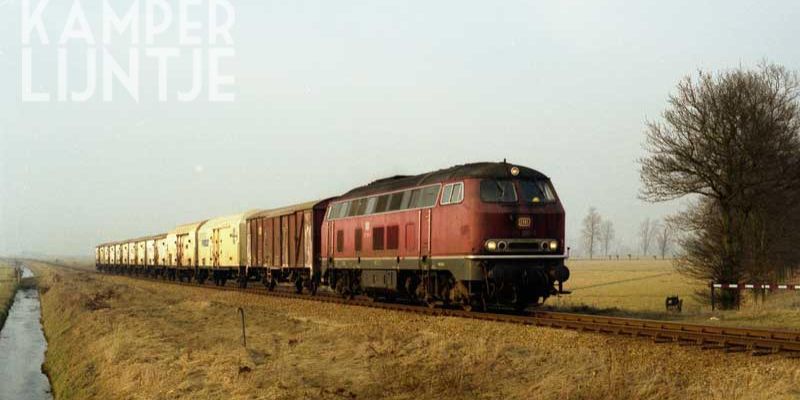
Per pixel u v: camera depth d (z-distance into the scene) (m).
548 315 20.84
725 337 14.50
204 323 25.25
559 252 21.81
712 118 32.25
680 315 22.53
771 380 10.89
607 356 13.09
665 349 14.06
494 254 20.95
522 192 21.72
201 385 14.09
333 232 31.45
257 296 35.81
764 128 31.44
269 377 13.72
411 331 19.03
